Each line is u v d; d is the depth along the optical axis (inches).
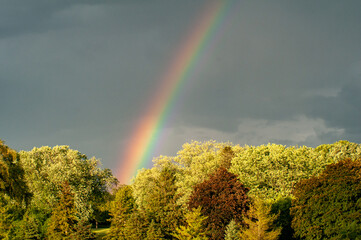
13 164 2095.2
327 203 1707.7
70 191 2847.0
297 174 2407.7
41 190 2962.6
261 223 1686.8
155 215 2443.4
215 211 1893.5
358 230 1533.0
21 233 2524.6
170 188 2519.7
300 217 1796.3
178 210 2452.0
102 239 2874.0
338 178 1726.1
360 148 2982.3
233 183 2009.1
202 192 2016.5
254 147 2783.0
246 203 1948.8
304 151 2628.0
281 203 2150.6
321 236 1679.4
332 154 2982.3
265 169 2502.5
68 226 2576.3
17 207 2586.1
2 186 1983.3
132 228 2354.8
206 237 1793.8
